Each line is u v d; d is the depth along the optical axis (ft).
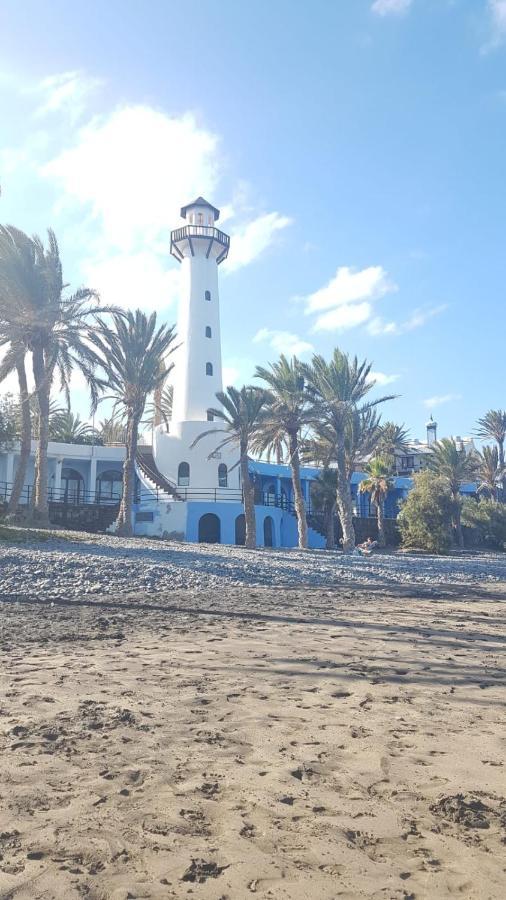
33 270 92.94
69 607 41.32
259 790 12.79
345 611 43.70
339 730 16.85
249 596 50.96
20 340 93.91
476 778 13.61
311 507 172.45
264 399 116.37
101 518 127.65
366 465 171.63
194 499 143.02
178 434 148.66
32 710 18.15
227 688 21.17
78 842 10.52
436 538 158.10
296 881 9.45
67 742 15.52
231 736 16.19
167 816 11.53
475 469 210.38
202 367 158.92
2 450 117.29
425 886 9.37
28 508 97.60
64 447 146.92
